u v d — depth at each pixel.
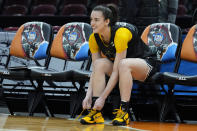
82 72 8.80
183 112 9.55
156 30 9.57
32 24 10.88
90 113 7.22
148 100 9.93
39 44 10.66
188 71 9.88
